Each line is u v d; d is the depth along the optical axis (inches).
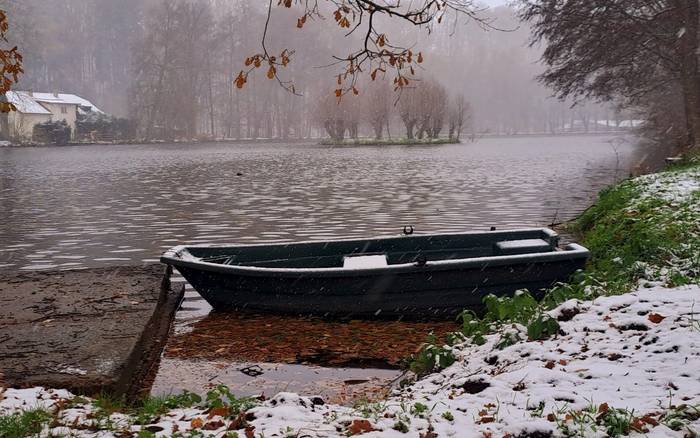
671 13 973.2
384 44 245.3
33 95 3634.4
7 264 496.7
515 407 159.0
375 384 245.6
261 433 147.9
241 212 762.2
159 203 856.9
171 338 307.1
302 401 179.3
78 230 647.8
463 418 155.1
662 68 1165.7
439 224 655.8
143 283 362.3
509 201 824.3
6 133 3129.9
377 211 751.7
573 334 213.6
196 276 345.4
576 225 584.1
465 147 2657.5
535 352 202.2
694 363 169.9
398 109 3090.6
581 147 2556.6
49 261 507.2
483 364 213.6
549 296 291.1
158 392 241.4
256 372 262.1
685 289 249.0
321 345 295.4
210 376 258.2
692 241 363.9
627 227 441.4
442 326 326.3
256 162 1750.7
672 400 150.8
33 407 177.8
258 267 344.8
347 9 240.8
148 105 3892.7
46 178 1274.6
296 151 2464.3
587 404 154.0
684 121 1318.9
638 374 170.1
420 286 328.2
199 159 1953.7
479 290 331.6
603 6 1017.5
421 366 237.0
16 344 254.7
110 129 3740.2
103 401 197.9
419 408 163.5
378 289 328.5
